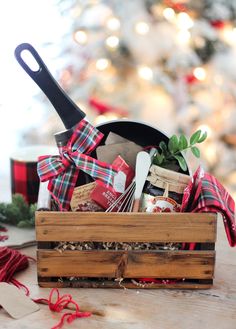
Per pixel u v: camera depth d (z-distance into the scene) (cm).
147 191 96
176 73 225
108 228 92
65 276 94
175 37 220
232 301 92
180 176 95
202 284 95
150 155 98
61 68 237
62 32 240
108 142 101
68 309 88
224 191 101
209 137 230
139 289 95
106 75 230
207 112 228
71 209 96
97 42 227
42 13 246
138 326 83
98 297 92
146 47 221
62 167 95
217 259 108
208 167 235
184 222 92
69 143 96
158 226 92
